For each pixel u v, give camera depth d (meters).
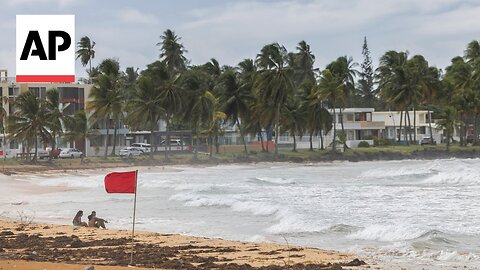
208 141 133.38
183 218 37.34
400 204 42.03
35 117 101.75
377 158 121.38
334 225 31.73
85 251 22.17
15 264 18.70
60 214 40.31
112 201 48.25
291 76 118.31
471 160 106.88
